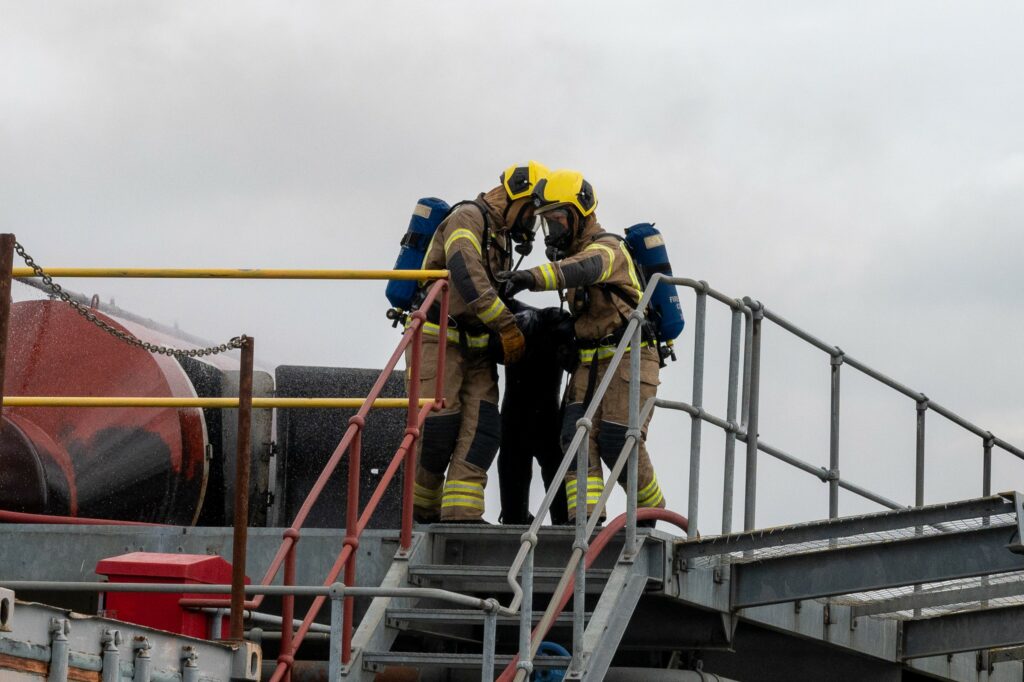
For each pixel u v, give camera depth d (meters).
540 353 11.95
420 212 11.88
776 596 10.76
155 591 8.33
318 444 13.06
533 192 11.40
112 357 12.73
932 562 10.27
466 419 11.43
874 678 13.29
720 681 12.00
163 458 12.65
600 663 9.48
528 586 9.02
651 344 11.60
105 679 6.81
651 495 11.57
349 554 9.23
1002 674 15.49
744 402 11.41
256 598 9.23
